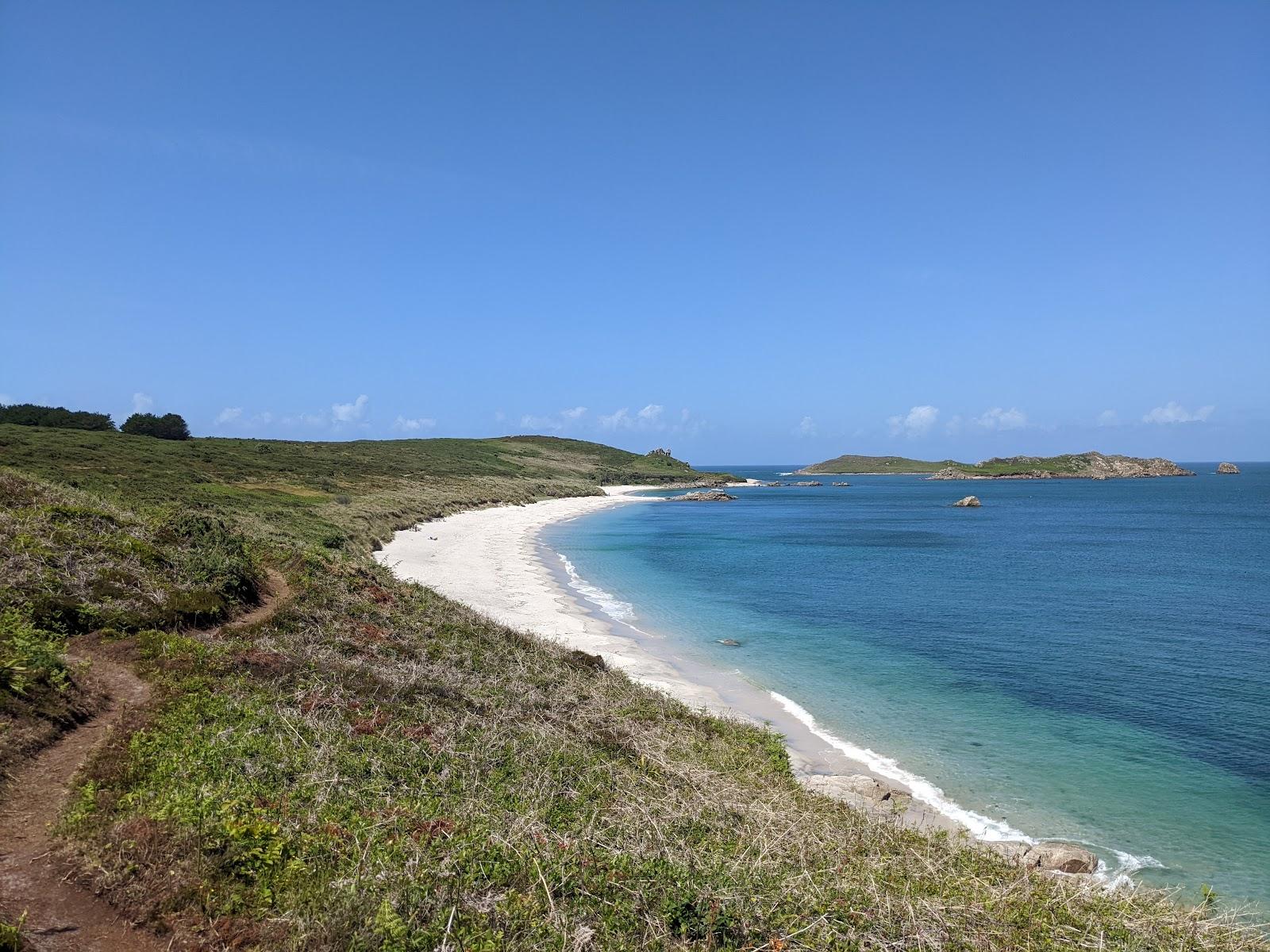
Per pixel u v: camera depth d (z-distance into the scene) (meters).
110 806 8.69
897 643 31.25
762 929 8.28
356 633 20.11
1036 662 28.27
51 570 17.06
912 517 101.75
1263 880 13.92
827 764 18.69
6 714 10.45
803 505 129.00
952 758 19.34
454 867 8.49
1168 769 18.77
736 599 40.84
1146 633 33.19
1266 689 25.14
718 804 12.61
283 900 7.43
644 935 7.95
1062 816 16.33
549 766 12.98
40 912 6.81
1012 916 9.77
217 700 13.11
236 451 83.06
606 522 91.25
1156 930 10.15
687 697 22.89
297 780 10.48
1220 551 63.31
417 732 13.61
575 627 31.62
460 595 35.59
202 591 19.31
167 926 6.91
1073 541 71.12
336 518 50.53
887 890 9.98
